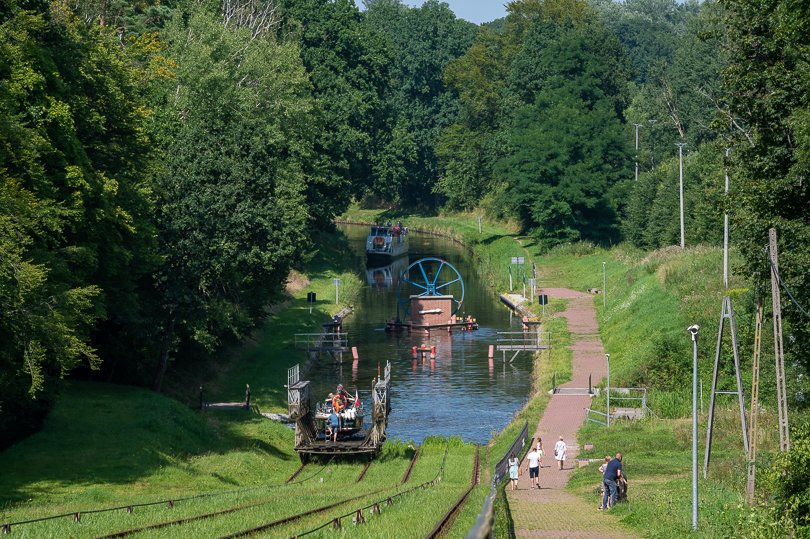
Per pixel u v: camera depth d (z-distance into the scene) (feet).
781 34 127.54
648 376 218.38
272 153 292.81
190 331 210.38
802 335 144.66
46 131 150.92
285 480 163.53
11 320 134.82
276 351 270.46
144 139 185.16
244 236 210.38
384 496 123.44
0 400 146.20
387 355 286.25
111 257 174.60
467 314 354.74
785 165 140.05
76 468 142.92
